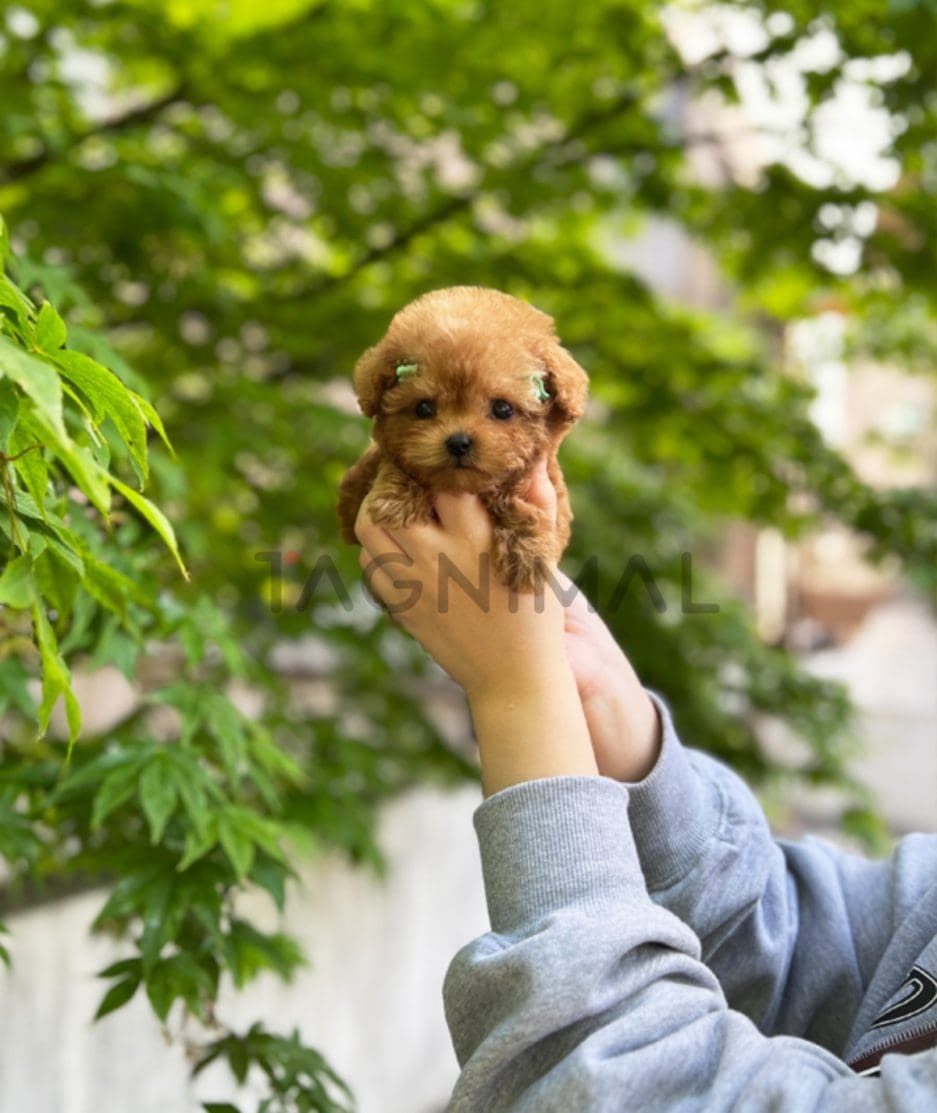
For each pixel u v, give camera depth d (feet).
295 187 11.67
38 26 10.19
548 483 3.80
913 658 25.96
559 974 3.22
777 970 4.42
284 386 11.25
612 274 12.69
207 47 10.62
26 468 3.21
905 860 4.64
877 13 10.10
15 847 5.20
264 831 5.27
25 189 8.96
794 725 12.58
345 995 13.71
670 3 11.51
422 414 3.68
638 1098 3.13
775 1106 3.08
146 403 3.24
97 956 10.11
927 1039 3.52
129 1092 10.42
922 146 11.02
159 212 8.80
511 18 11.19
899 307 13.30
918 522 12.30
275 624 10.45
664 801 4.21
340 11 10.76
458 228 12.39
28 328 3.07
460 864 17.49
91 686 12.50
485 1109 3.26
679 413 12.96
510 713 3.69
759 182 12.12
